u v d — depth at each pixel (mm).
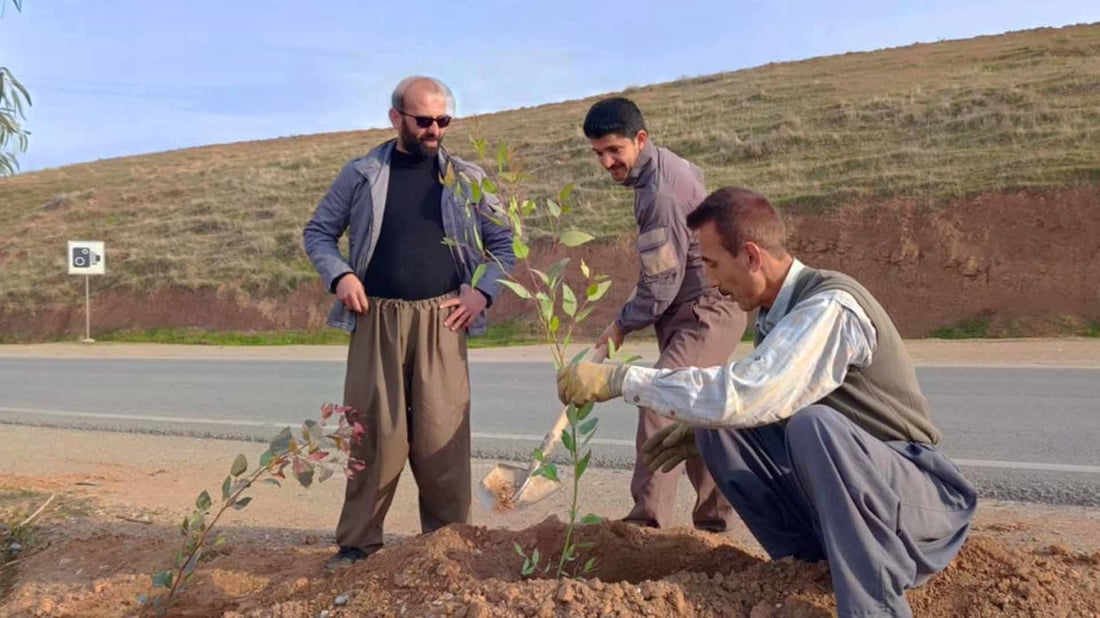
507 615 2674
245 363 14484
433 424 3781
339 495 5285
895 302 17234
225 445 7121
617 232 20547
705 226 2895
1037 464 5754
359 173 3801
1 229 32500
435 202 3797
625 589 2734
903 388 2756
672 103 35812
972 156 21203
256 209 29000
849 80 34188
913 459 2730
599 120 3820
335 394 10242
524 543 3275
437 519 3893
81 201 34438
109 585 3533
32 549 4145
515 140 31844
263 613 2971
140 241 27469
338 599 2959
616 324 3967
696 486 4125
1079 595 2803
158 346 19438
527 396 9523
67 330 23203
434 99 3725
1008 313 16156
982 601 2766
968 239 17719
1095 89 24703
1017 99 25000
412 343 3768
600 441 6777
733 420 2664
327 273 3719
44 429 8211
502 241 3865
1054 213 17562
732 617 2713
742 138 27359
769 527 3062
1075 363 11273
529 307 19125
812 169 22828
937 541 2758
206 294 22641
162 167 42281
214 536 4344
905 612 2559
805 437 2564
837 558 2537
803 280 2848
